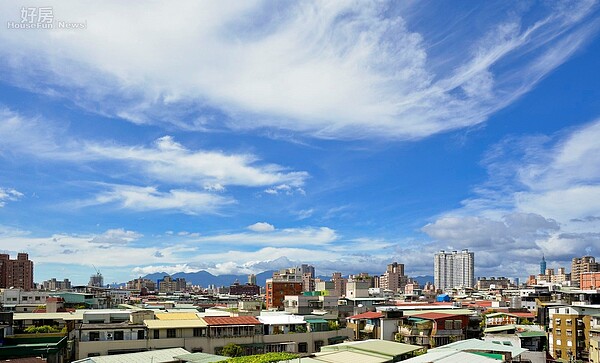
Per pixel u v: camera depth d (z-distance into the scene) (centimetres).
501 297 16888
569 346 8981
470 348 5662
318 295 13238
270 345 8150
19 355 5850
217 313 9575
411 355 5359
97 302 11850
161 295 19950
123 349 7138
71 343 7125
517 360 5853
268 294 17200
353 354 5241
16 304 11262
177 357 5869
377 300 13838
